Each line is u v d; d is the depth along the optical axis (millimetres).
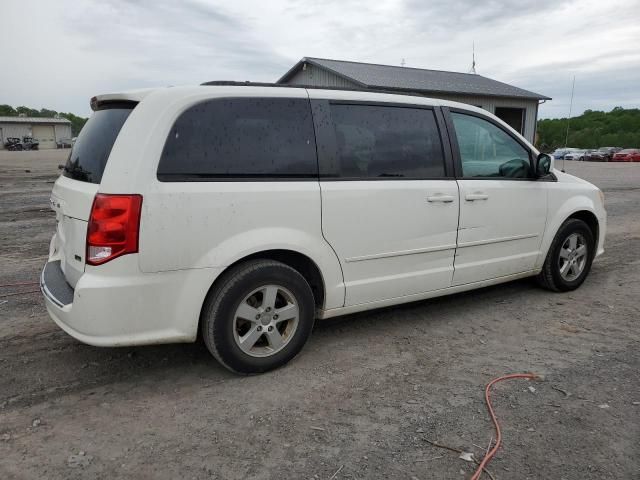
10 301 4785
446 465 2504
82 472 2430
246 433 2754
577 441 2693
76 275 3092
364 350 3805
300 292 3436
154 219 2928
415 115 4000
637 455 2580
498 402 3076
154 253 2951
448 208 4078
